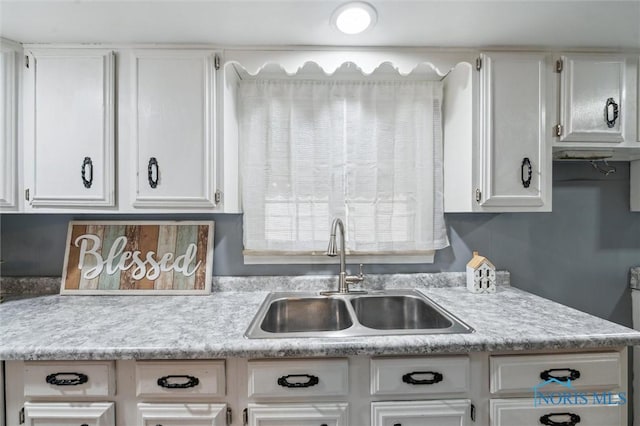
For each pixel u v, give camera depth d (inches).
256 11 44.5
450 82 60.4
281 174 61.7
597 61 53.2
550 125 53.2
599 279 65.4
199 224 62.9
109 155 50.8
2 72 49.5
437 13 45.1
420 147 62.5
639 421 60.7
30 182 50.7
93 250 61.3
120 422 38.4
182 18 45.7
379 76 62.1
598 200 65.6
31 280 60.7
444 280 63.9
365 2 43.4
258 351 36.8
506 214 65.1
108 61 50.9
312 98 61.7
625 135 53.6
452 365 38.5
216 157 51.8
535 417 38.9
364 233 62.3
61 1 42.1
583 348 39.4
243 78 61.1
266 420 37.8
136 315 48.1
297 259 63.3
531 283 65.3
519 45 52.7
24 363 37.8
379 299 59.4
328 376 37.9
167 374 37.7
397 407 38.3
